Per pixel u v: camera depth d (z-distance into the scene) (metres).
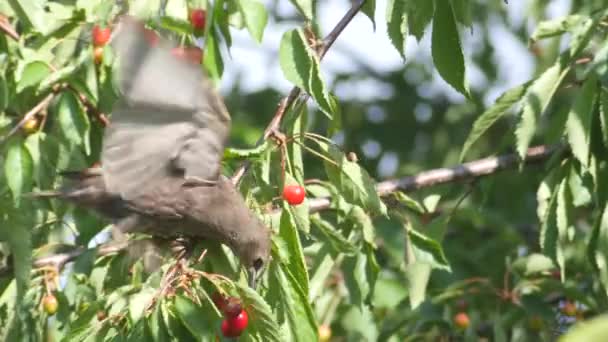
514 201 17.12
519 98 12.58
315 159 16.48
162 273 11.15
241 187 11.51
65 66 12.34
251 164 11.38
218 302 10.91
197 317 10.43
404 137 18.92
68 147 12.30
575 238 14.85
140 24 9.91
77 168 12.38
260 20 11.64
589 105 11.85
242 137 18.27
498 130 18.38
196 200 10.66
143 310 10.67
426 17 11.49
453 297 14.52
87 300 12.30
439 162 18.45
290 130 11.63
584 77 11.90
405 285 15.15
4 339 12.34
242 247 10.99
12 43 12.50
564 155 12.59
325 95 11.23
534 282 14.31
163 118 10.27
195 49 11.91
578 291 14.07
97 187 10.62
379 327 15.01
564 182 12.37
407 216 13.04
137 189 10.44
